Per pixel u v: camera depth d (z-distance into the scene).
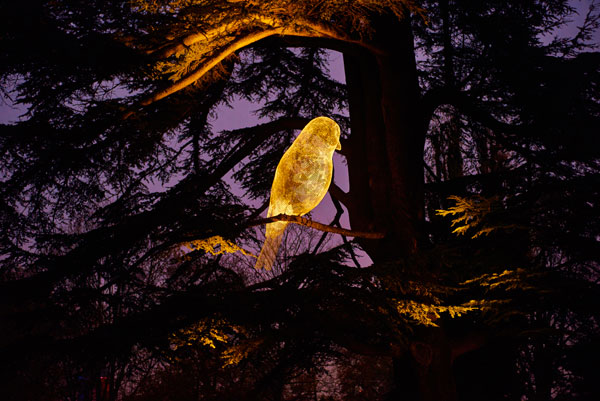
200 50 6.64
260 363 8.56
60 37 4.76
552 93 10.09
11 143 5.74
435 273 7.47
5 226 6.36
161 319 6.20
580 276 10.00
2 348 5.42
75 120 6.03
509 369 11.30
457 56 12.80
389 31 10.27
